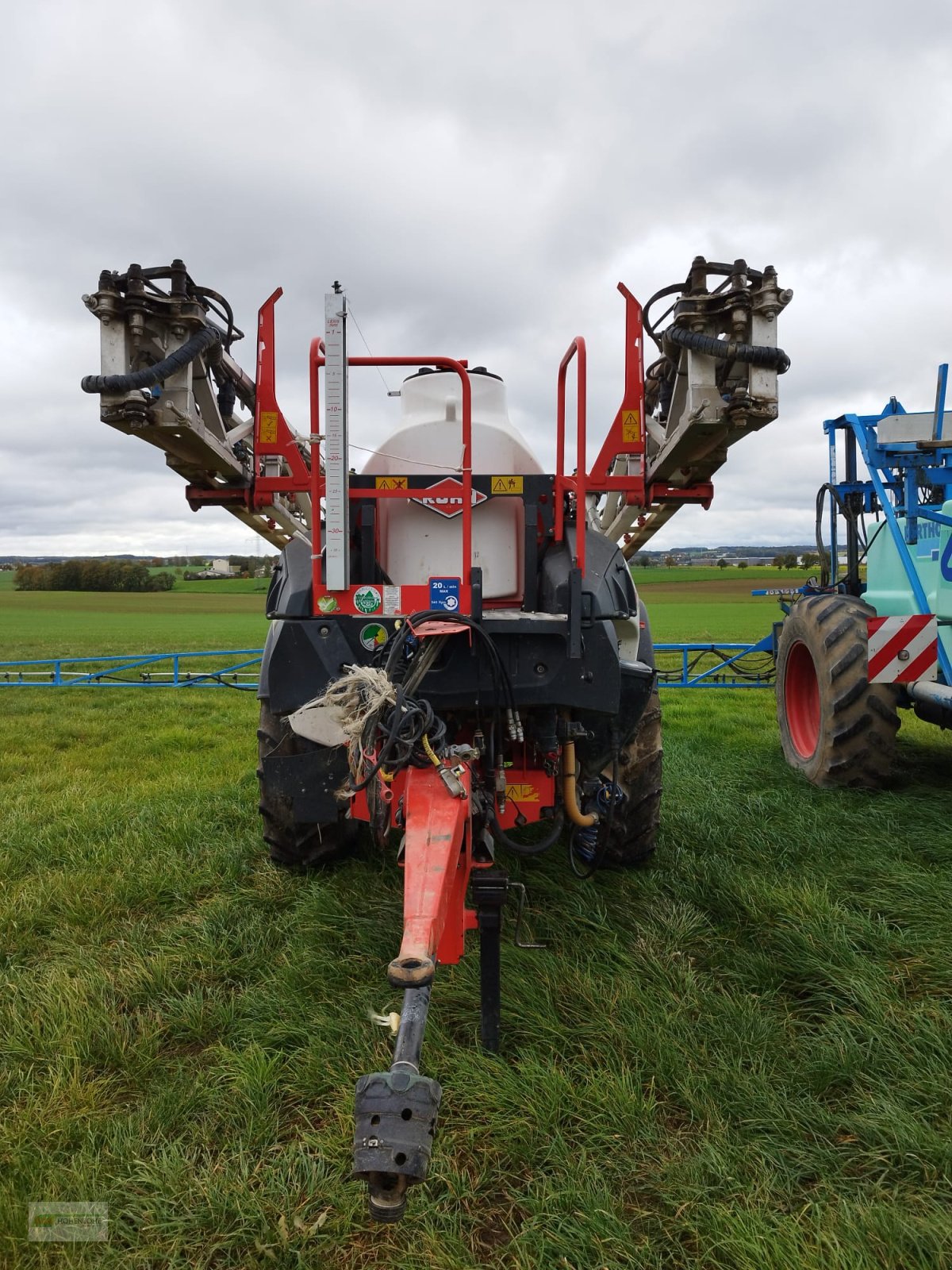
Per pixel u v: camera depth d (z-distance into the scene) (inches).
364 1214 73.0
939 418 184.9
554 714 117.4
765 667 512.1
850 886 143.5
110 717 361.4
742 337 158.2
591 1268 67.1
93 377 142.8
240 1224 72.2
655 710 149.3
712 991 109.5
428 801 90.6
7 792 216.1
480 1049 95.4
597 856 133.9
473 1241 70.7
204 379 166.7
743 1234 68.9
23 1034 98.5
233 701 415.8
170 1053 99.3
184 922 132.6
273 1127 83.7
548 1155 78.8
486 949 95.1
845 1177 76.8
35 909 135.7
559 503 130.0
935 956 115.6
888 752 193.9
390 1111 54.6
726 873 144.6
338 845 150.8
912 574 183.8
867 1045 95.0
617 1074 90.6
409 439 145.9
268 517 194.7
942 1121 83.7
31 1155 79.6
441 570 139.8
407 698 96.0
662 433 185.0
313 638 117.3
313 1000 108.6
